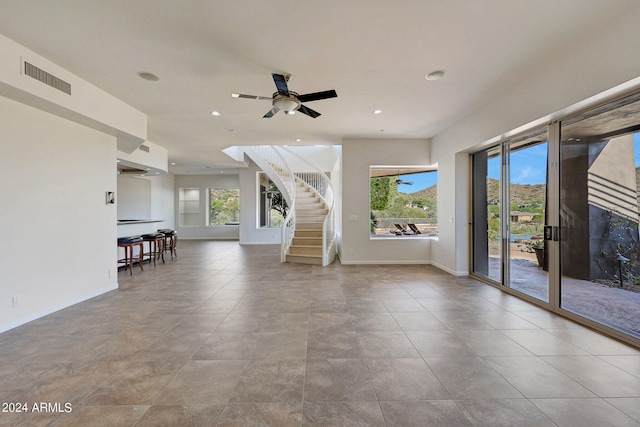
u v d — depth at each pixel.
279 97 3.28
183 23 2.48
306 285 4.87
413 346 2.68
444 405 1.87
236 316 3.46
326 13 2.36
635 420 1.72
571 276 3.39
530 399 1.92
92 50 2.91
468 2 2.24
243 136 6.25
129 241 5.86
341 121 5.20
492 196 4.92
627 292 2.84
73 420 1.75
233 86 3.74
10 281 3.11
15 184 3.16
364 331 3.01
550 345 2.68
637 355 2.49
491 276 5.00
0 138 3.02
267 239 11.02
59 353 2.57
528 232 4.09
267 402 1.91
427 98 4.14
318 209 8.59
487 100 4.21
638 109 2.73
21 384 2.12
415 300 4.03
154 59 3.08
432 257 6.56
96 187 4.27
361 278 5.33
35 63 2.97
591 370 2.26
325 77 3.50
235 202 13.11
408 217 7.02
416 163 6.50
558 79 3.08
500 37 2.71
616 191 2.92
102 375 2.23
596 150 3.11
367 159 6.51
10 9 2.28
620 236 2.91
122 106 4.25
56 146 3.62
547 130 3.60
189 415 1.79
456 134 5.30
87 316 3.46
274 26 2.54
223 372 2.26
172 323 3.25
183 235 12.73
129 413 1.81
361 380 2.15
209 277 5.50
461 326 3.12
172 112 4.70
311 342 2.77
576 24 2.52
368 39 2.74
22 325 3.18
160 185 11.61
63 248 3.74
